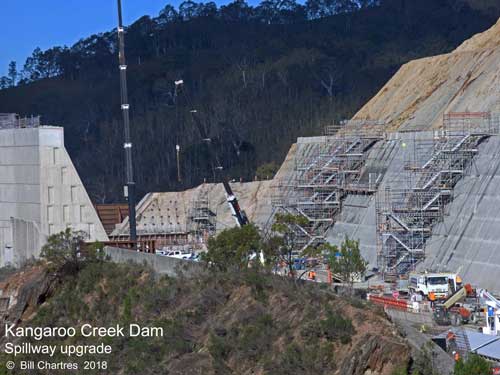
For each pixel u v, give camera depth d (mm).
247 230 77688
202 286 69438
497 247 77812
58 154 106250
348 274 79250
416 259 86375
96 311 77062
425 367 49375
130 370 61000
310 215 105500
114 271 81500
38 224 105312
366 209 99312
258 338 57000
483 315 68125
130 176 110125
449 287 75250
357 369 49312
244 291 65562
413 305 71938
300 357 52031
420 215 87875
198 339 62594
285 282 64938
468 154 89938
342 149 109375
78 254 86938
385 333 51875
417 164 93938
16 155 108562
